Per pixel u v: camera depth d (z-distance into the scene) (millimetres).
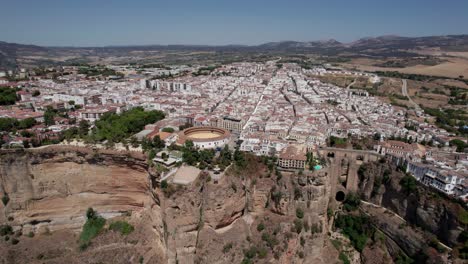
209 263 136375
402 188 163875
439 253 136125
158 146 175750
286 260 148750
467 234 129375
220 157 170750
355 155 193625
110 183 162750
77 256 146125
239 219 156750
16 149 152750
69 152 158250
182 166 154750
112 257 145500
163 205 137875
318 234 159250
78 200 163625
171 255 140375
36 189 157250
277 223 156500
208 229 143500
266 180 163625
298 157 168250
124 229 156625
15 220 156125
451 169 160375
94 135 181625
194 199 137750
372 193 182625
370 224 170875
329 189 165875
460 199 138875
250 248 145750
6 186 152750
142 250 147500
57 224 161500
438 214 143000
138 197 163500
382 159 185000
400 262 150375
